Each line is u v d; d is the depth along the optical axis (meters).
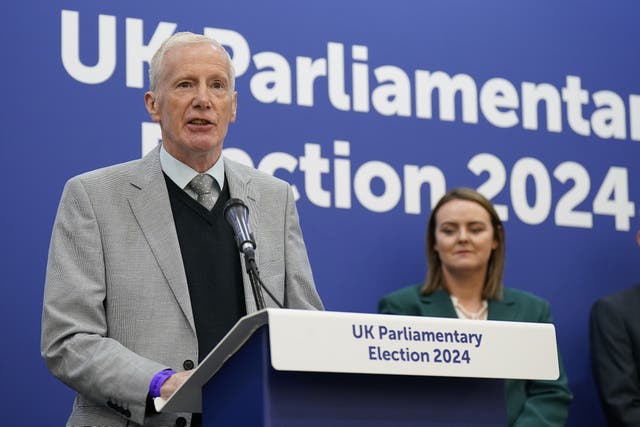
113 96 4.91
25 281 4.64
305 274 3.21
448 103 5.61
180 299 2.99
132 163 3.24
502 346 2.41
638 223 5.89
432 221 5.27
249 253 2.76
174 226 3.09
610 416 5.35
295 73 5.30
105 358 2.79
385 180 5.41
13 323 4.60
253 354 2.26
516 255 5.60
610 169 5.88
